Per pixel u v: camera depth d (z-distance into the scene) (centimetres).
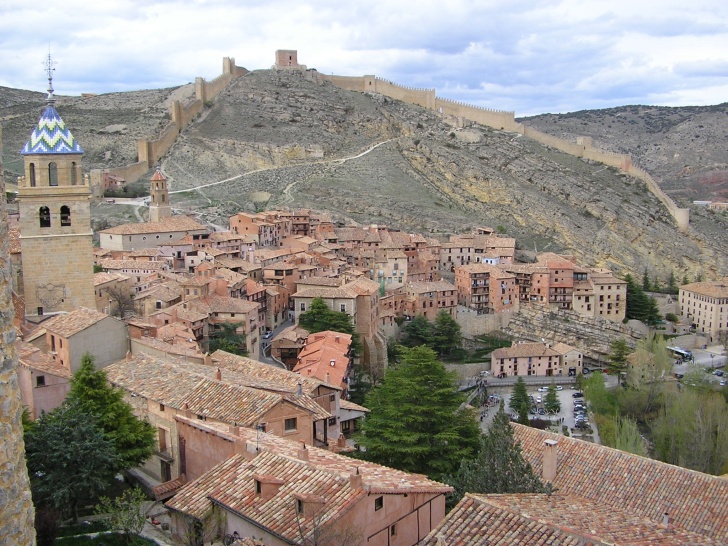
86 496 4875
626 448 9325
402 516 3916
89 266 8519
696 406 10769
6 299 1816
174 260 18200
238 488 3994
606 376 17900
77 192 8356
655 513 4784
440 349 18625
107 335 7244
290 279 17875
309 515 3616
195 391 5497
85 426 4741
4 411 1781
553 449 5219
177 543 4128
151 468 5456
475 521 3566
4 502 1764
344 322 15175
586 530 3553
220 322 13100
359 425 7138
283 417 5259
